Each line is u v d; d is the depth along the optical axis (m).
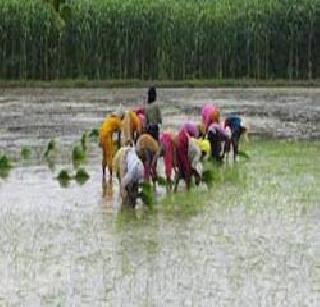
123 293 27.75
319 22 137.25
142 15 134.88
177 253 32.41
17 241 34.31
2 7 130.75
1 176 49.25
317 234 35.34
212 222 37.59
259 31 136.62
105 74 134.75
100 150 60.44
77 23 132.88
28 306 26.47
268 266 30.67
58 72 133.38
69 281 29.03
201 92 122.75
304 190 45.03
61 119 82.25
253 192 44.44
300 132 73.06
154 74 136.38
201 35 136.25
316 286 28.38
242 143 65.38
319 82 134.50
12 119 82.50
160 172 50.22
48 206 40.81
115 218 38.41
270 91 124.69
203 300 27.02
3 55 131.62
